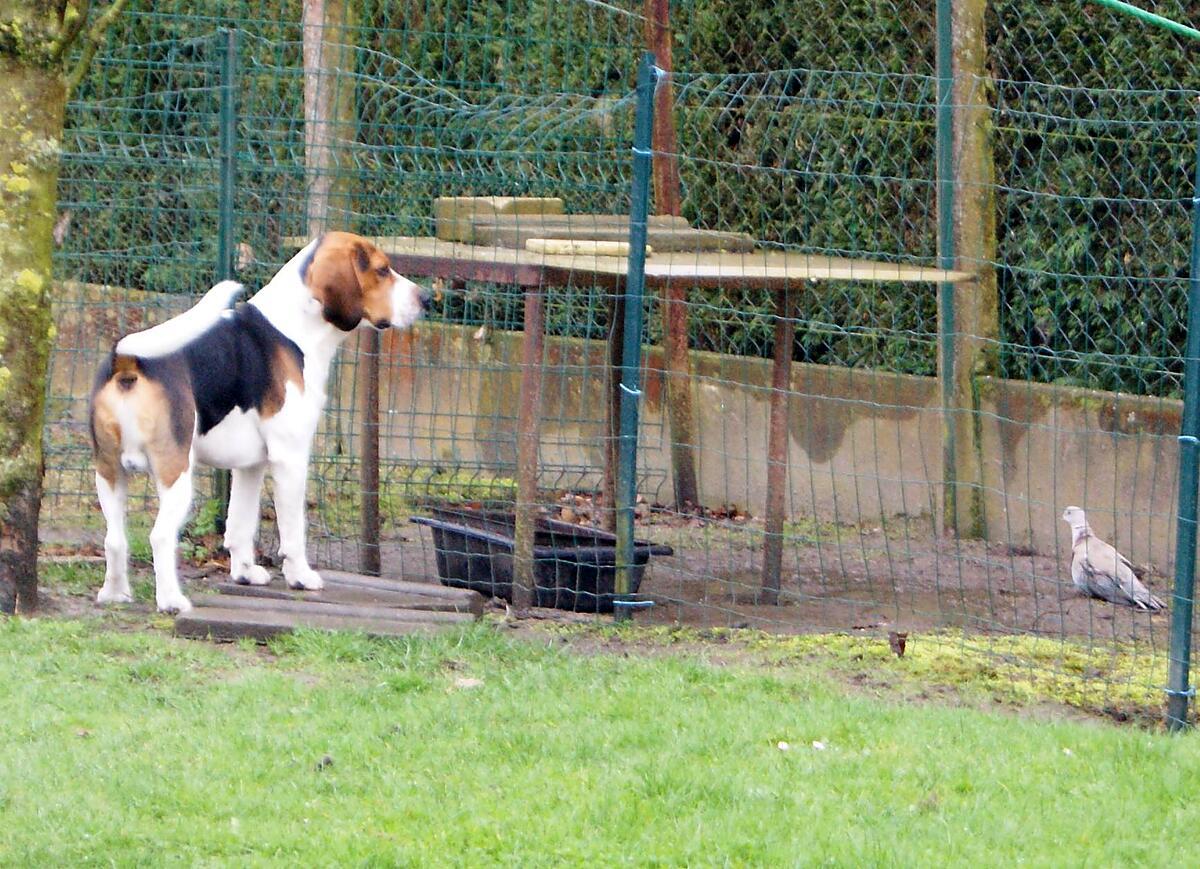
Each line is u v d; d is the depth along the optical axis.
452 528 11.83
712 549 14.45
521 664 9.80
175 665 9.38
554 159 14.78
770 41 16.34
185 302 13.78
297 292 10.98
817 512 16.02
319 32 15.52
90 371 16.22
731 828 7.09
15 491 10.30
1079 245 14.05
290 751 7.96
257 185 15.16
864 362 16.27
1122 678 10.16
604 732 8.38
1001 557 14.25
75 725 8.27
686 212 16.97
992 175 14.60
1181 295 14.00
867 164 15.67
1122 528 14.09
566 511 15.36
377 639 10.10
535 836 6.98
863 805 7.45
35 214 10.21
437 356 17.58
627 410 11.10
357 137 14.00
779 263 12.33
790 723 8.71
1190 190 13.83
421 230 15.34
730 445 16.44
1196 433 9.03
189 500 10.49
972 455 14.83
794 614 11.95
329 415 15.21
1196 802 7.75
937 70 14.47
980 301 14.74
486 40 15.12
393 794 7.45
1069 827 7.30
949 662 10.38
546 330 17.42
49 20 10.08
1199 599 12.61
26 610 10.41
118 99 14.05
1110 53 14.08
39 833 6.83
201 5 16.67
